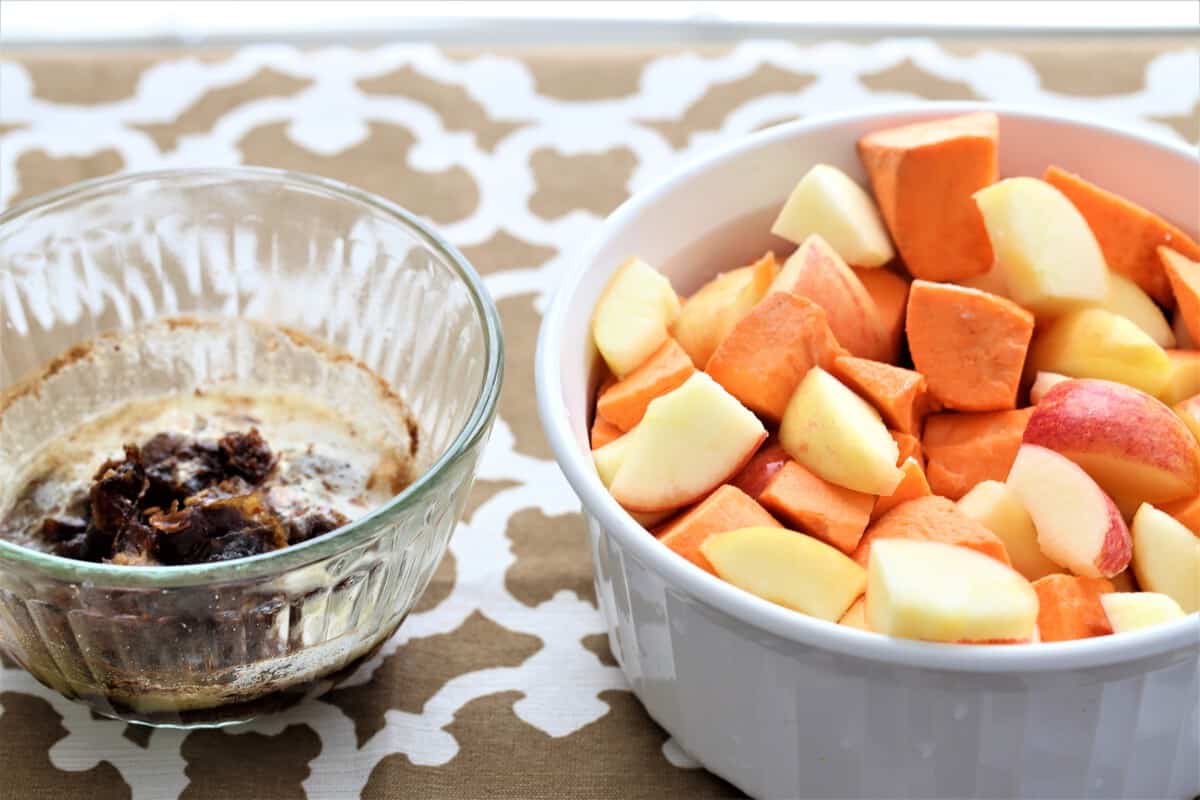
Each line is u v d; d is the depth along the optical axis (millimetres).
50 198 853
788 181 858
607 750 800
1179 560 756
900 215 828
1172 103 1008
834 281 809
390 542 767
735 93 1030
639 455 774
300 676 785
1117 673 717
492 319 809
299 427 869
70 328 876
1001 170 866
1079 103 1011
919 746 740
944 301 793
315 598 763
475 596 845
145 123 1006
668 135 1012
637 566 751
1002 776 747
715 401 772
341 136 1006
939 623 712
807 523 765
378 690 815
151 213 871
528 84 1036
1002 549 749
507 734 804
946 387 798
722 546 748
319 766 793
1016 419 794
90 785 787
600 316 814
